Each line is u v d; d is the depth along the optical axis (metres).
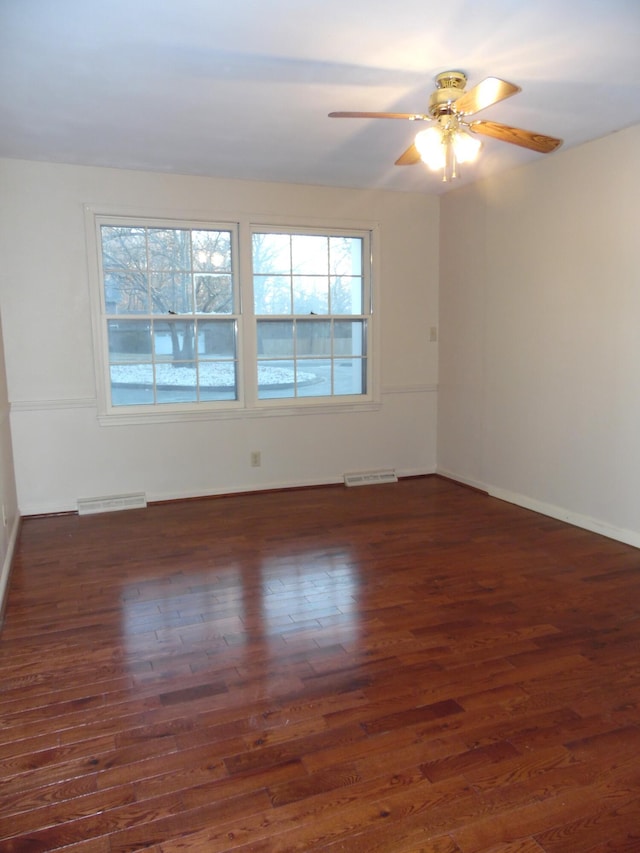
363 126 3.36
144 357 4.55
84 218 4.20
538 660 2.39
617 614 2.77
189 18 2.19
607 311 3.66
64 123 3.30
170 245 4.52
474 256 4.81
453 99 2.52
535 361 4.26
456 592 3.03
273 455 4.96
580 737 1.94
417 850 1.53
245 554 3.58
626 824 1.60
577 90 2.90
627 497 3.64
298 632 2.64
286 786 1.74
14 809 1.67
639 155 3.39
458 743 1.91
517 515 4.29
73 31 2.27
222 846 1.54
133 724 2.03
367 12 2.16
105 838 1.57
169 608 2.88
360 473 5.25
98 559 3.53
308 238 4.89
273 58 2.53
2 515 3.20
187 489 4.73
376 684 2.24
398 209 5.07
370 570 3.32
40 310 4.18
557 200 3.96
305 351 5.01
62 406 4.31
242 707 2.11
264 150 3.81
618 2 2.11
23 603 2.96
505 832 1.58
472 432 5.00
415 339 5.30
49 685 2.26
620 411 3.63
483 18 2.22
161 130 3.42
